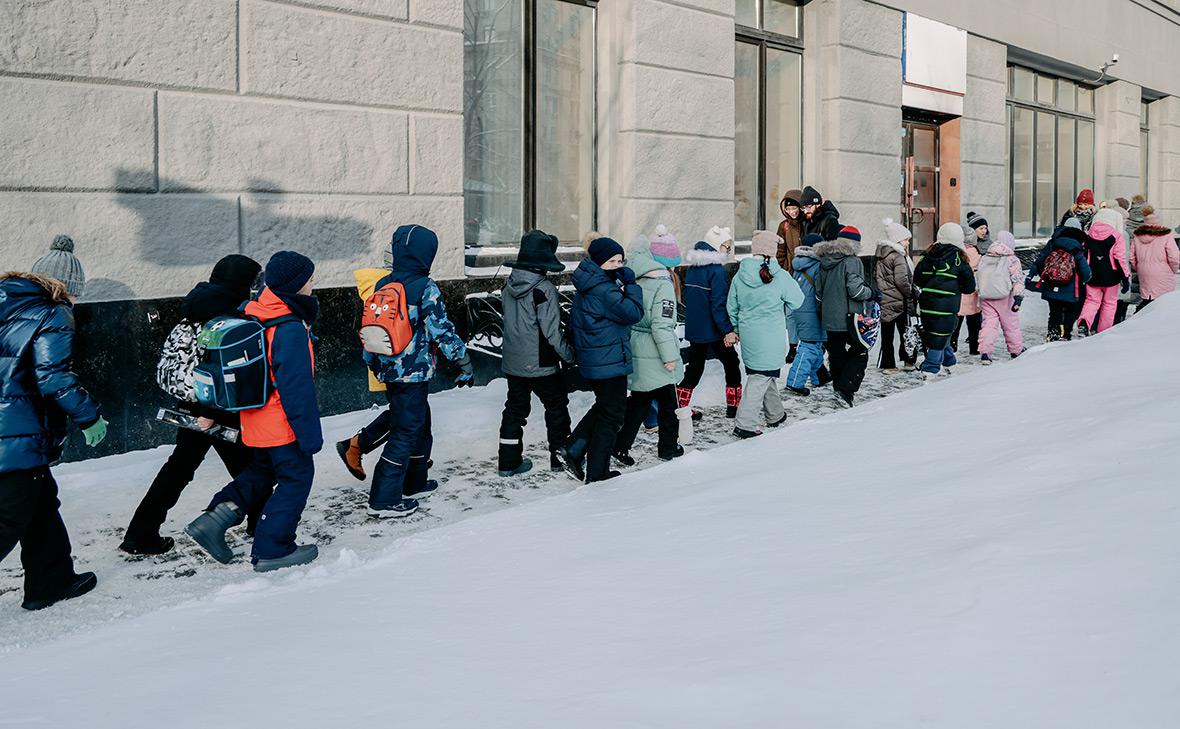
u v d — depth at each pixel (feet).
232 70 26.25
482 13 35.06
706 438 27.09
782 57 48.24
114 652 11.60
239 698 9.39
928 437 17.80
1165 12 87.86
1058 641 8.18
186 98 25.41
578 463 21.79
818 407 31.40
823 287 31.71
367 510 20.68
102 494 21.36
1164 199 91.15
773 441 20.31
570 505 17.19
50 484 15.47
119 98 24.17
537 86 36.94
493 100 35.63
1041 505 11.84
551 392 23.52
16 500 14.61
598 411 21.84
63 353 14.67
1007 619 8.72
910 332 38.58
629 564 12.76
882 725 7.38
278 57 27.17
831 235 35.01
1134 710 7.04
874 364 40.98
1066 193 76.79
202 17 25.57
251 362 15.99
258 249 27.04
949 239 35.70
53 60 23.02
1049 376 21.99
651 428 28.55
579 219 38.78
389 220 30.09
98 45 23.73
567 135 38.11
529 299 22.53
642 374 23.72
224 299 16.49
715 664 8.93
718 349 29.55
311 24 27.89
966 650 8.33
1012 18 63.72
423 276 20.18
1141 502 11.05
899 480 14.98
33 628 14.60
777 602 10.37
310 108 27.99
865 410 22.25
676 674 8.82
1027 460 14.16
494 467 24.26
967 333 50.78
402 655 10.26
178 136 25.30
